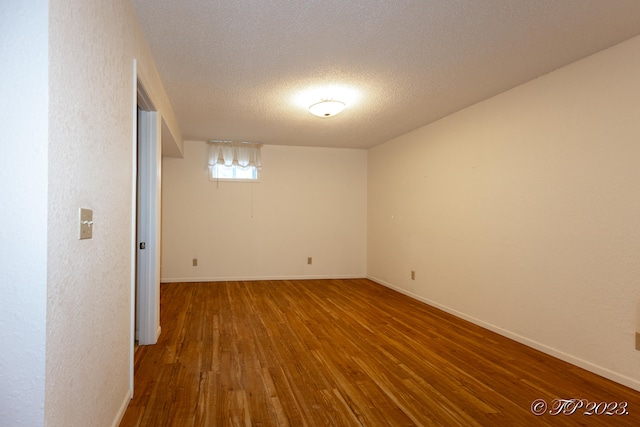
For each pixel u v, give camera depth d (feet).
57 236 3.52
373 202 20.01
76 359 4.01
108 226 5.14
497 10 6.80
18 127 3.28
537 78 9.83
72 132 3.85
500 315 10.87
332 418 6.19
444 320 12.34
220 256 19.13
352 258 20.77
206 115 13.83
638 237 7.45
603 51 8.18
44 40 3.31
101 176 4.80
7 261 3.25
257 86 10.75
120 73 5.75
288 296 15.79
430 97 11.54
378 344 9.88
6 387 3.25
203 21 7.20
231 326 11.34
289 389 7.21
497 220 11.08
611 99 7.98
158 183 9.91
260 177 19.60
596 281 8.21
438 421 6.15
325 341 10.06
